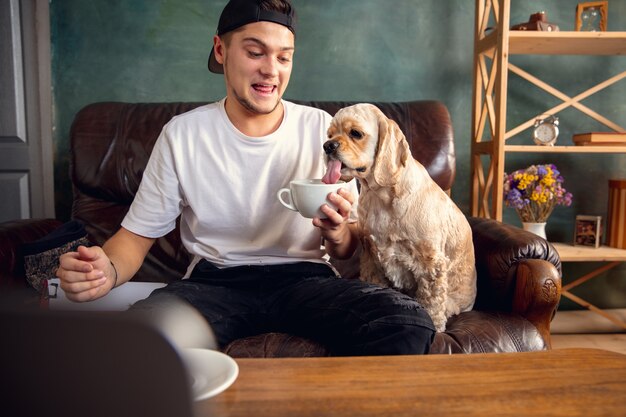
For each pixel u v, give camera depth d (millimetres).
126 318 354
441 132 2057
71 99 2451
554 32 2176
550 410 574
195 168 1395
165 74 2486
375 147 1438
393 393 616
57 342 352
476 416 559
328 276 1433
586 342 2424
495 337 1336
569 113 2658
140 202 1402
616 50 2473
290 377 666
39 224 1804
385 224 1523
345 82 2570
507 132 2506
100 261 1038
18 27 2379
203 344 714
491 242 1643
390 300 1148
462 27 2588
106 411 360
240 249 1408
